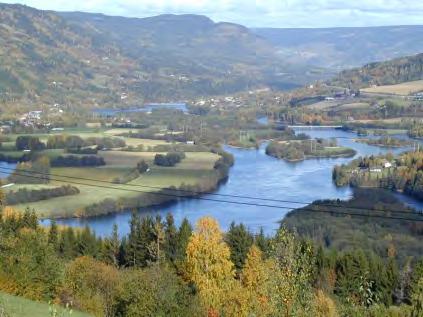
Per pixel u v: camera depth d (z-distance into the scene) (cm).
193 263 5591
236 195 14488
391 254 8756
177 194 14750
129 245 8212
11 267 4209
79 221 12669
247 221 11844
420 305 2547
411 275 6881
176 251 7944
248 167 18862
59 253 8125
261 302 2555
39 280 4250
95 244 8438
